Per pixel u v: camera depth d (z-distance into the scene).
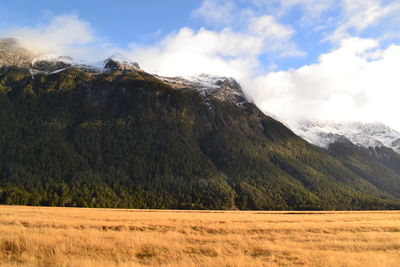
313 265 22.66
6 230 28.05
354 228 46.06
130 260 21.41
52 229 30.86
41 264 18.47
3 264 18.09
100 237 27.72
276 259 24.56
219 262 21.62
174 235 32.16
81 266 18.33
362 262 23.00
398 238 36.69
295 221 57.72
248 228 41.91
